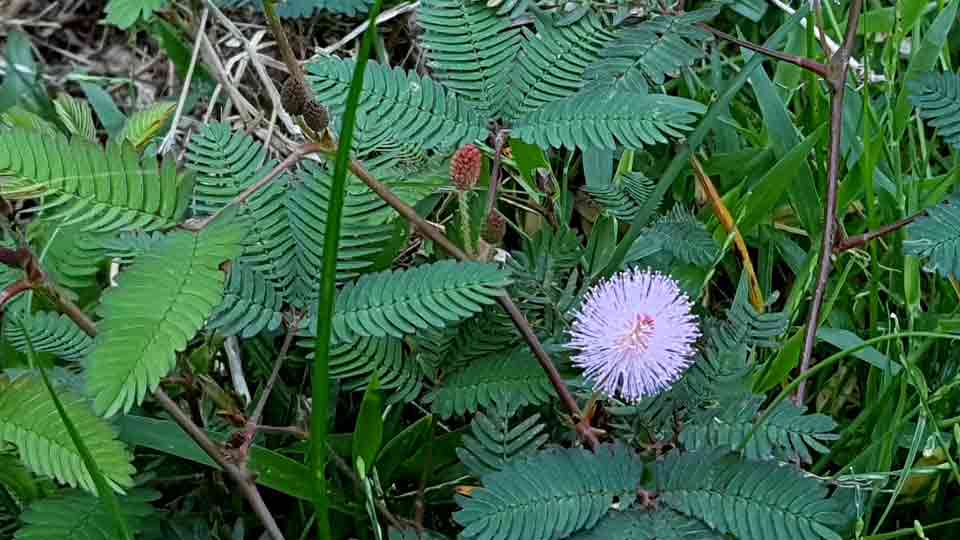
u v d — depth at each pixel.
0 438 0.23
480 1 0.29
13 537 0.26
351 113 0.21
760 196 0.33
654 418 0.26
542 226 0.32
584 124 0.27
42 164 0.23
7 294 0.23
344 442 0.30
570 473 0.24
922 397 0.28
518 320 0.27
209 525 0.29
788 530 0.24
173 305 0.21
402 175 0.30
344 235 0.27
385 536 0.29
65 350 0.28
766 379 0.30
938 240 0.28
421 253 0.32
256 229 0.27
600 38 0.29
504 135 0.28
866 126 0.33
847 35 0.31
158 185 0.24
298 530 0.30
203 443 0.25
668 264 0.32
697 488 0.24
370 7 0.30
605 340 0.24
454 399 0.28
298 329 0.27
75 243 0.30
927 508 0.30
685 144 0.31
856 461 0.29
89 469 0.22
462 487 0.28
